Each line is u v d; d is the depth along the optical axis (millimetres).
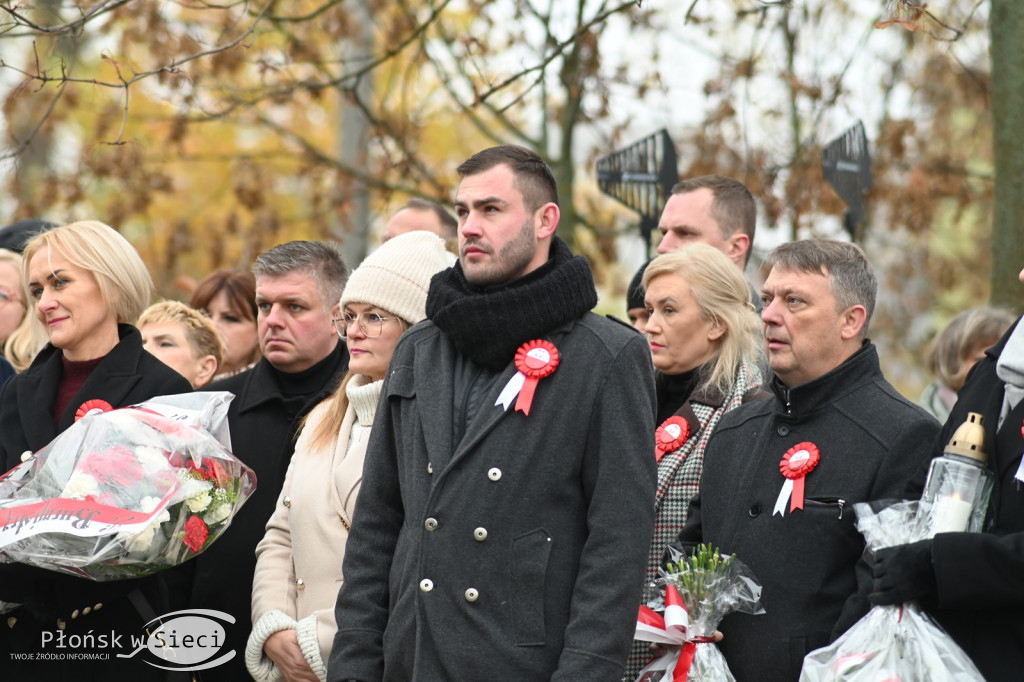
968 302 34375
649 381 7504
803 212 20125
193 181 31812
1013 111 13125
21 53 28359
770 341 8477
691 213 12289
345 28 21250
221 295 13398
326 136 30234
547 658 7035
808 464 8055
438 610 7125
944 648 6922
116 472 8469
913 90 24766
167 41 19016
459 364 7715
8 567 8680
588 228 22141
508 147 7734
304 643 8797
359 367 9391
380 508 7871
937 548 6895
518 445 7238
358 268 9617
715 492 8508
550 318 7387
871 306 8523
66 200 21141
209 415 9328
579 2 17859
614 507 7121
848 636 7227
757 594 7871
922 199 24125
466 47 18297
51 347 10188
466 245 7555
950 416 7648
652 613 8070
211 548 10141
